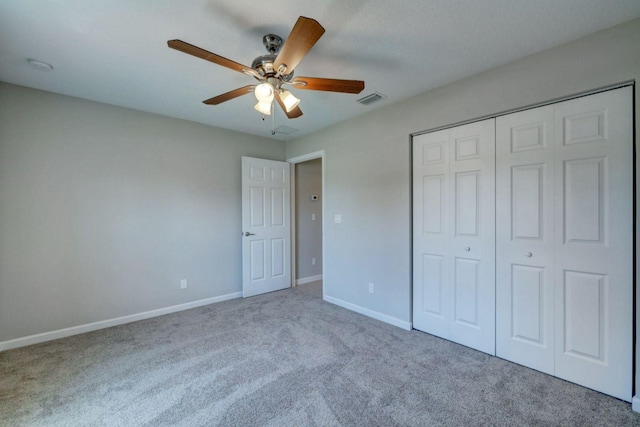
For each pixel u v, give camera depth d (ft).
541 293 6.87
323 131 12.51
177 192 11.29
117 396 6.08
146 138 10.53
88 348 8.19
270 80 5.98
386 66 7.31
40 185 8.63
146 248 10.56
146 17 5.43
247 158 13.06
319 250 16.53
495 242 7.61
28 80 7.98
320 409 5.66
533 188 6.97
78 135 9.22
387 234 10.00
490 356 7.64
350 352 7.90
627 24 5.64
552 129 6.67
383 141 10.07
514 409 5.63
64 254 9.00
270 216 13.85
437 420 5.36
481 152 7.84
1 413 5.56
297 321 10.14
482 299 7.86
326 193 12.40
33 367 7.19
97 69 7.38
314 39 4.65
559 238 6.60
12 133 8.21
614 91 5.90
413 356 7.66
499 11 5.30
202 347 8.23
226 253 12.66
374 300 10.44
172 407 5.74
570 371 6.47
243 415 5.51
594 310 6.16
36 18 5.41
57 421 5.36
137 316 10.32
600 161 6.07
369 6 5.16
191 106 9.96
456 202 8.37
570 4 5.12
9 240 8.20
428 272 9.04
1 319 8.09
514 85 7.08
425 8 5.23
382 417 5.44
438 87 8.50
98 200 9.59
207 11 5.28
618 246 5.87
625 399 5.80
